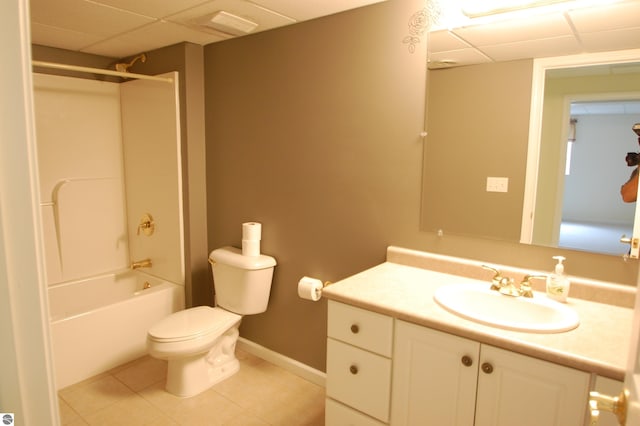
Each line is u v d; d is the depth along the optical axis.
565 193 1.59
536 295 1.60
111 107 3.17
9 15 0.48
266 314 2.71
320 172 2.31
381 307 1.50
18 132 0.50
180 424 2.12
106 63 3.15
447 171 1.87
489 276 1.78
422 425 1.46
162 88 2.83
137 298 2.71
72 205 3.02
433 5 1.82
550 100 1.59
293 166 2.43
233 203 2.78
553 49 1.57
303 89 2.32
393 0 1.94
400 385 1.50
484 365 1.28
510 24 1.65
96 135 3.11
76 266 3.08
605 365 1.08
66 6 2.07
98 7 2.08
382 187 2.08
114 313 2.59
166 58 2.83
